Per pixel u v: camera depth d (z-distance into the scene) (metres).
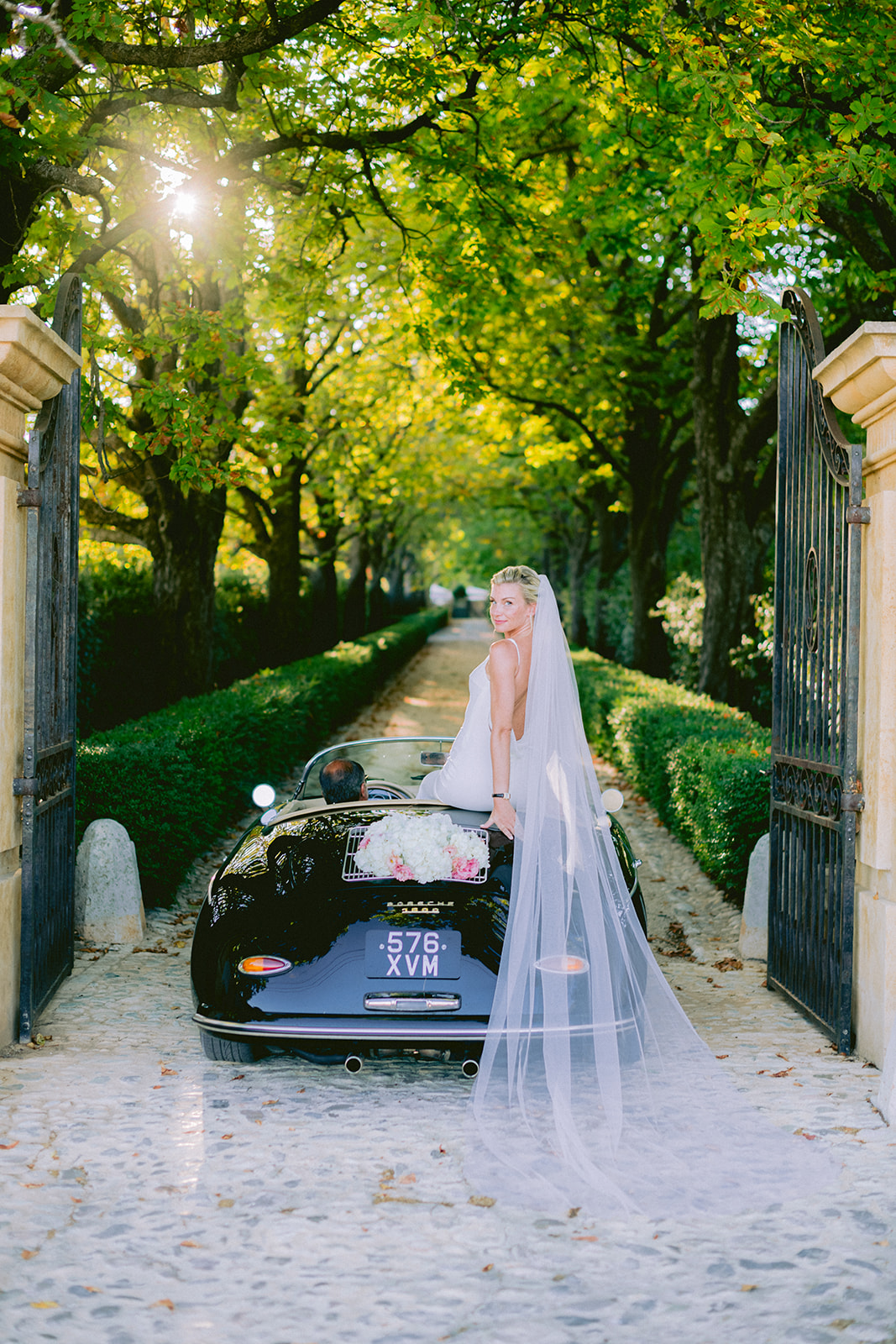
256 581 26.53
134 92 7.50
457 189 10.25
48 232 8.03
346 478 24.70
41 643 5.06
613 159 11.41
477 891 4.20
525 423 19.52
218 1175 3.53
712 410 14.28
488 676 4.64
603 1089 3.98
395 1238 3.13
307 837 4.67
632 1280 2.92
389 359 21.17
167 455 12.50
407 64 8.61
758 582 15.11
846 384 4.82
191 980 4.34
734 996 5.77
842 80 7.44
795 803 5.59
